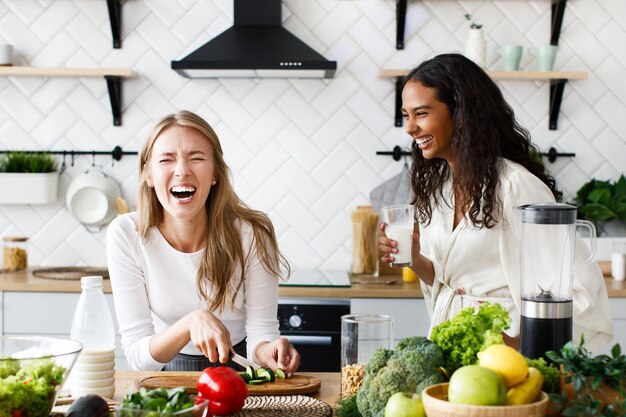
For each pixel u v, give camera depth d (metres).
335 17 3.86
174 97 3.88
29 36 3.87
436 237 2.43
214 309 2.19
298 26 3.86
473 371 1.29
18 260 3.73
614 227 3.85
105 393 1.75
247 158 3.89
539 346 1.62
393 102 3.88
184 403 1.34
